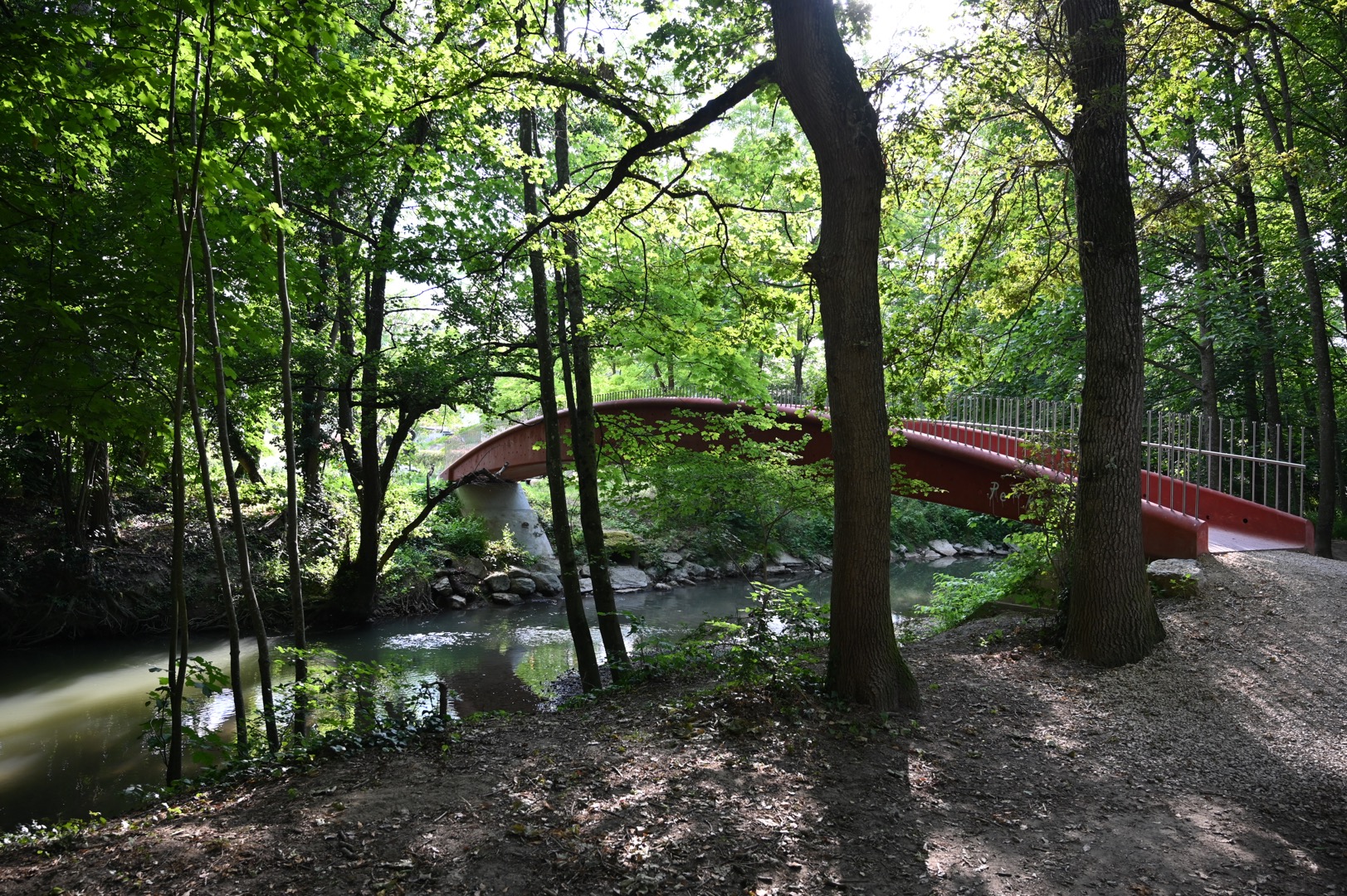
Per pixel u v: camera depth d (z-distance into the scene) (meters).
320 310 18.59
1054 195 12.48
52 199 6.88
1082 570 8.45
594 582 11.75
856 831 4.64
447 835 4.46
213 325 6.73
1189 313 16.91
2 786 9.59
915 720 6.52
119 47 6.30
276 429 22.25
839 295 6.56
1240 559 10.71
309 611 19.41
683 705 6.93
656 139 8.27
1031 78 9.48
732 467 13.95
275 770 5.70
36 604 17.61
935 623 14.48
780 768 5.46
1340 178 12.84
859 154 6.45
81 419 7.36
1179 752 6.07
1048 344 17.53
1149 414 13.44
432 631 19.14
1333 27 13.15
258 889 3.91
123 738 11.41
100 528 19.70
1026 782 5.47
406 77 8.16
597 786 5.12
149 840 4.50
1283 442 17.31
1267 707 6.83
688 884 3.99
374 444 19.47
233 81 6.41
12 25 5.97
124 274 7.03
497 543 26.08
